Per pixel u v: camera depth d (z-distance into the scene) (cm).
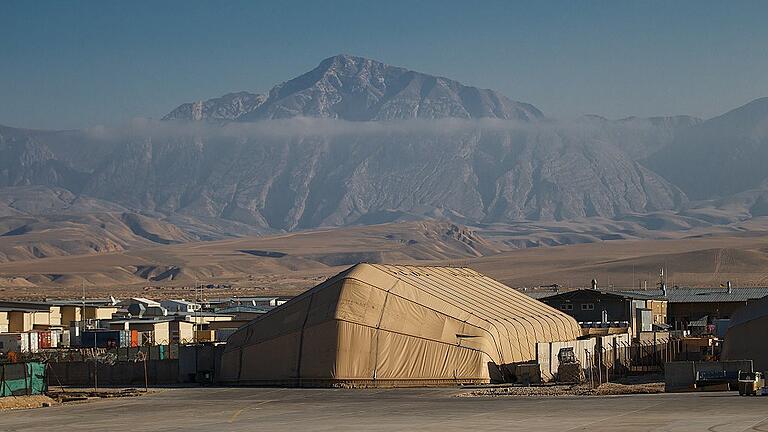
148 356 12588
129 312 17788
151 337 16000
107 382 11706
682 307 17625
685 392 8775
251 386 11194
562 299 15888
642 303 16025
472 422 6606
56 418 7662
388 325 11012
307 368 10981
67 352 13275
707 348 12450
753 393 8125
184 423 7050
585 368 11106
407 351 10950
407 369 10894
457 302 11650
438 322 11088
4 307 17188
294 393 9969
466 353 10888
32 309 17375
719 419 6338
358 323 10981
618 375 11362
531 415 6956
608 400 8050
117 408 8469
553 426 6222
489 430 6106
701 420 6309
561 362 10550
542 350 10662
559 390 9362
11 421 7512
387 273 11656
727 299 17550
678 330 15650
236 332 11625
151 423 7100
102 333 15375
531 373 10519
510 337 11562
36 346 14825
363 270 11519
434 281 12375
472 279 13588
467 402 8325
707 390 8831
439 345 10938
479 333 11050
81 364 11700
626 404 7588
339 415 7406
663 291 18675
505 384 10619
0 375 9006
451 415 7144
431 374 10862
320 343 10981
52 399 9219
